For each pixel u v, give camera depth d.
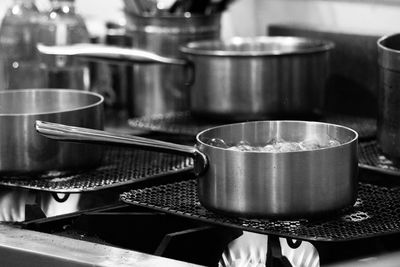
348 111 1.94
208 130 1.27
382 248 1.22
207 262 1.25
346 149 1.18
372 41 1.86
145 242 1.33
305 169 1.15
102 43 2.21
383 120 1.46
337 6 1.96
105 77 2.14
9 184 1.39
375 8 1.88
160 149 1.22
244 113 1.70
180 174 1.46
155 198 1.29
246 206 1.16
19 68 1.96
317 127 1.30
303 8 2.04
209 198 1.20
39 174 1.43
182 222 1.34
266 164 1.14
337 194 1.17
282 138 1.32
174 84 1.96
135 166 1.51
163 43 1.95
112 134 1.25
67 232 1.31
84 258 1.13
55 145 1.42
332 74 1.96
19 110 1.61
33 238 1.22
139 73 1.98
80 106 1.59
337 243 1.20
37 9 2.00
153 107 1.98
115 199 1.46
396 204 1.26
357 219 1.19
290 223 1.17
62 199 1.37
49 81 1.93
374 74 1.86
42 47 1.74
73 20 1.94
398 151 1.42
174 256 1.22
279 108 1.69
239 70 1.68
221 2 1.98
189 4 1.97
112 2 2.54
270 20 2.12
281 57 1.67
